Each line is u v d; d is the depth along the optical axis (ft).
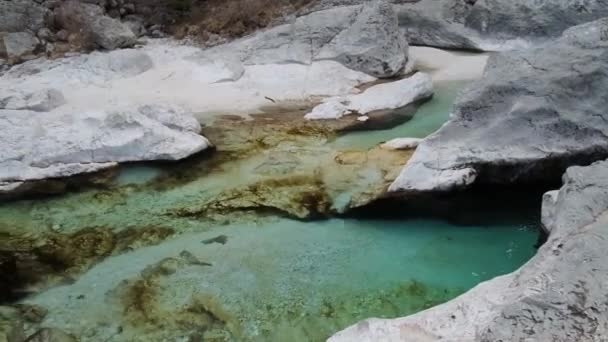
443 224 16.96
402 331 10.66
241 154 21.54
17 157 20.48
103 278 15.06
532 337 8.70
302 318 13.34
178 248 16.28
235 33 35.35
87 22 33.96
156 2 39.11
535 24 33.45
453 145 18.21
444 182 17.83
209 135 23.15
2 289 14.71
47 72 30.17
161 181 19.95
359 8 31.73
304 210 17.84
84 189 19.63
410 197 18.10
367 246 16.06
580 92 17.49
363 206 17.87
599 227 11.28
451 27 35.22
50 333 13.05
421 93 26.09
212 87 28.40
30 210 18.51
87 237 16.97
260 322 13.25
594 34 18.81
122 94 27.32
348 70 29.94
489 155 17.62
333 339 10.91
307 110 25.53
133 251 16.22
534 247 15.75
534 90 17.83
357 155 20.93
